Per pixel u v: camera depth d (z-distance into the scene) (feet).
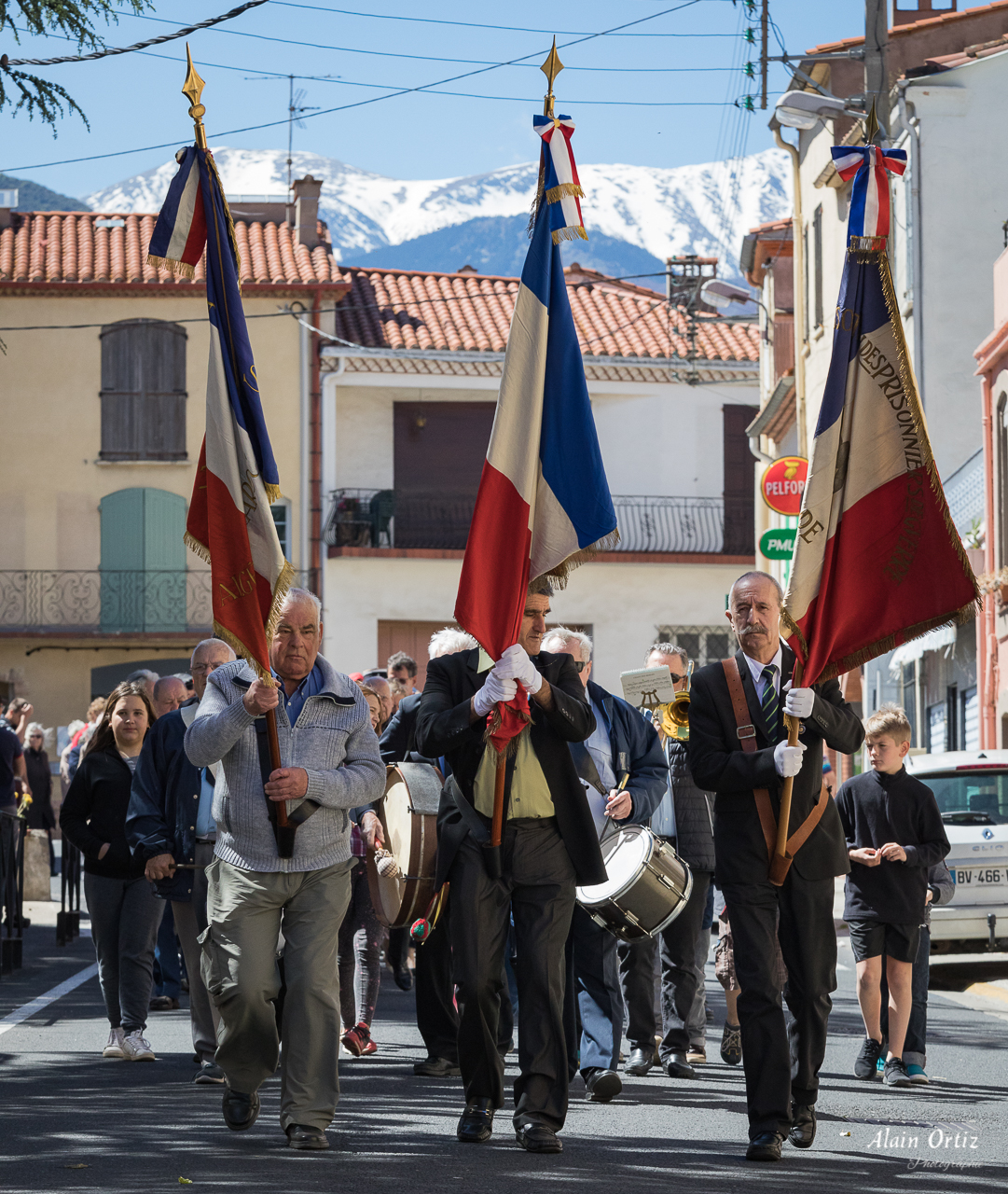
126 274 158.81
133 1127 32.60
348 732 31.53
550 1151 30.19
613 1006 36.58
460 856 31.07
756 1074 30.35
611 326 172.55
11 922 63.77
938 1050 45.57
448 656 32.19
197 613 158.81
